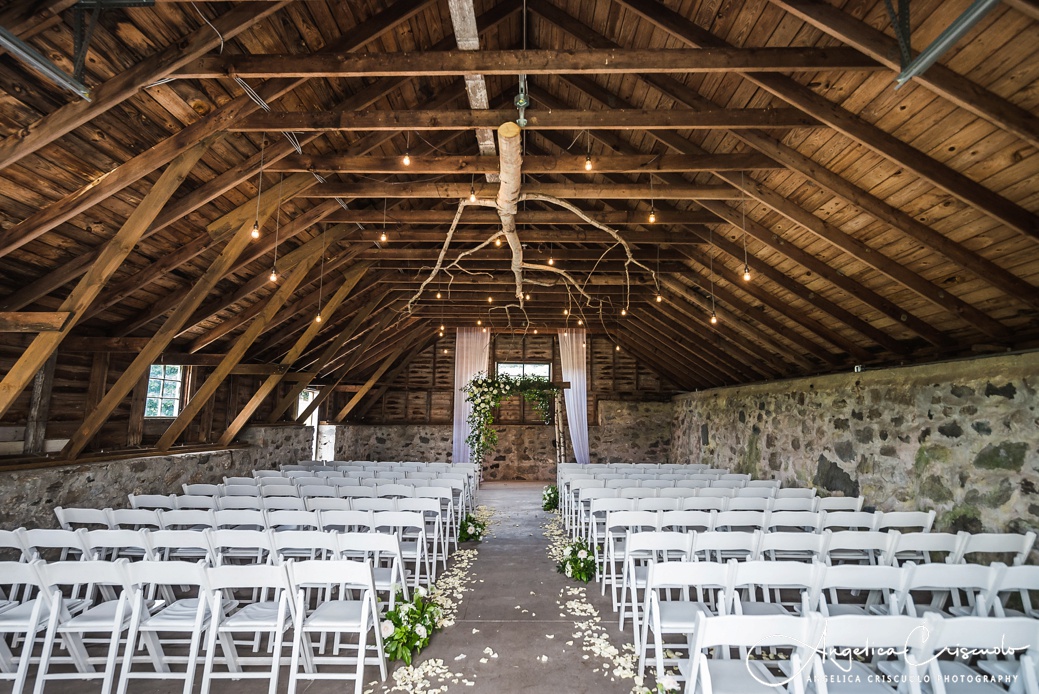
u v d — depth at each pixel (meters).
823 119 3.49
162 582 2.74
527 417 13.61
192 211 4.83
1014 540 3.54
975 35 2.69
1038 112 2.82
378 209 6.70
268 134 4.39
